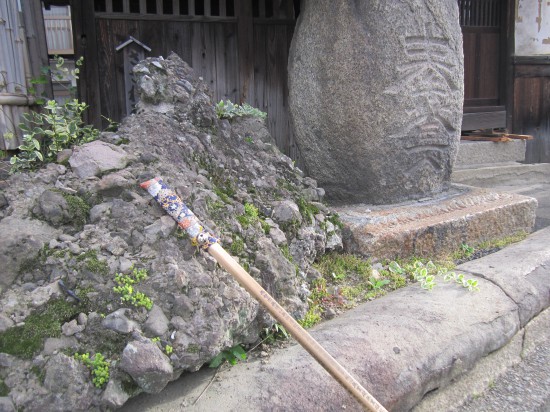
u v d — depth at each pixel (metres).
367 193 4.09
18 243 2.01
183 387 2.10
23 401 1.69
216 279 2.19
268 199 3.11
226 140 3.30
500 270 3.33
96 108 4.70
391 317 2.64
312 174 4.21
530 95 7.79
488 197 4.47
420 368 2.37
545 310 3.33
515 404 2.59
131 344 1.85
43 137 3.40
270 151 3.61
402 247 3.62
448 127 4.32
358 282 3.29
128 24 4.75
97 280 2.01
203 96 3.31
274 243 2.74
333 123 3.89
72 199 2.23
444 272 3.37
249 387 2.06
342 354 2.26
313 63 3.91
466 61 7.22
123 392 1.83
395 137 3.93
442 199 4.35
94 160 2.41
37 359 1.77
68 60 8.12
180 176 2.59
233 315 2.12
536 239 4.19
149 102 3.08
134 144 2.68
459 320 2.72
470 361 2.61
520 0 7.38
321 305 2.97
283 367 2.18
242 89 5.32
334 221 3.56
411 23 3.82
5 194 2.25
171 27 4.91
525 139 7.43
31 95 4.06
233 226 2.56
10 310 1.87
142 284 2.04
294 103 4.11
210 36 5.10
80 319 1.89
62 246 2.08
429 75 4.02
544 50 7.65
